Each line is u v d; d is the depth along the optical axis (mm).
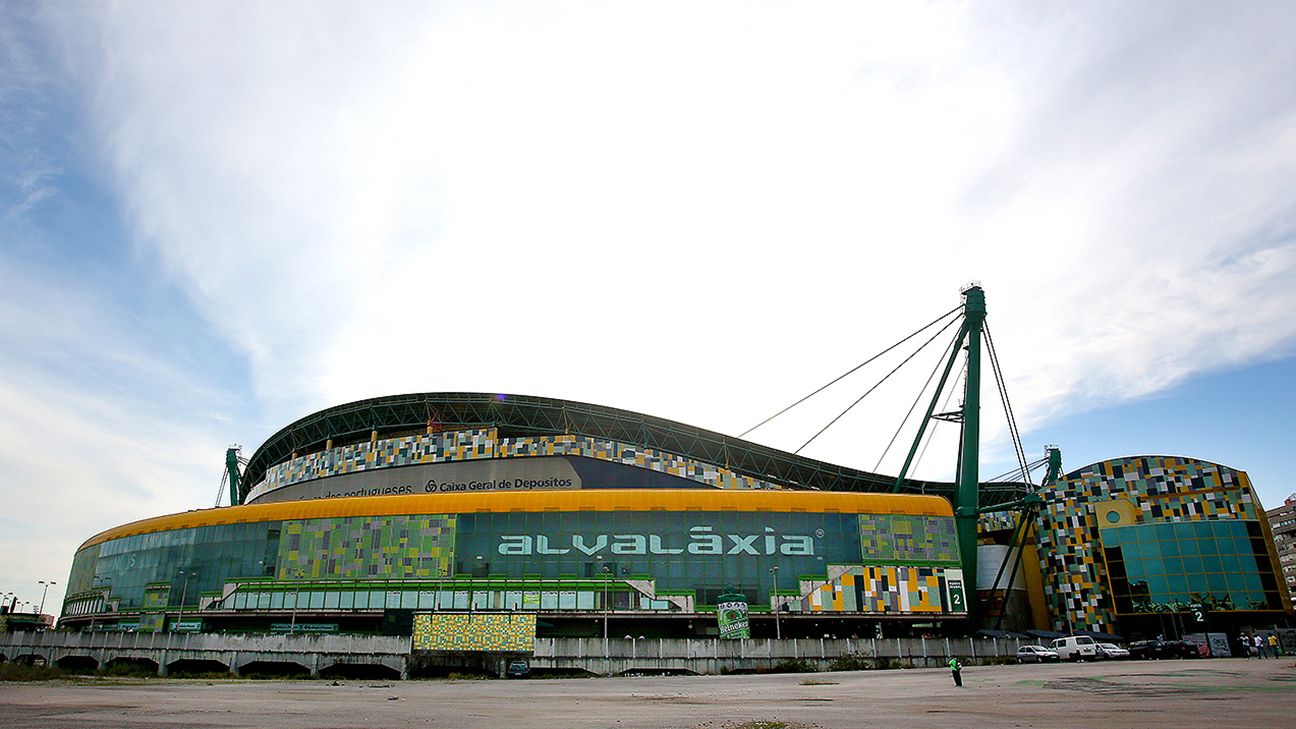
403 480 108938
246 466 154625
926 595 87500
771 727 21094
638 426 111438
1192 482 92062
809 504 91188
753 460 114500
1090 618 92188
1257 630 77938
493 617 61938
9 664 61781
